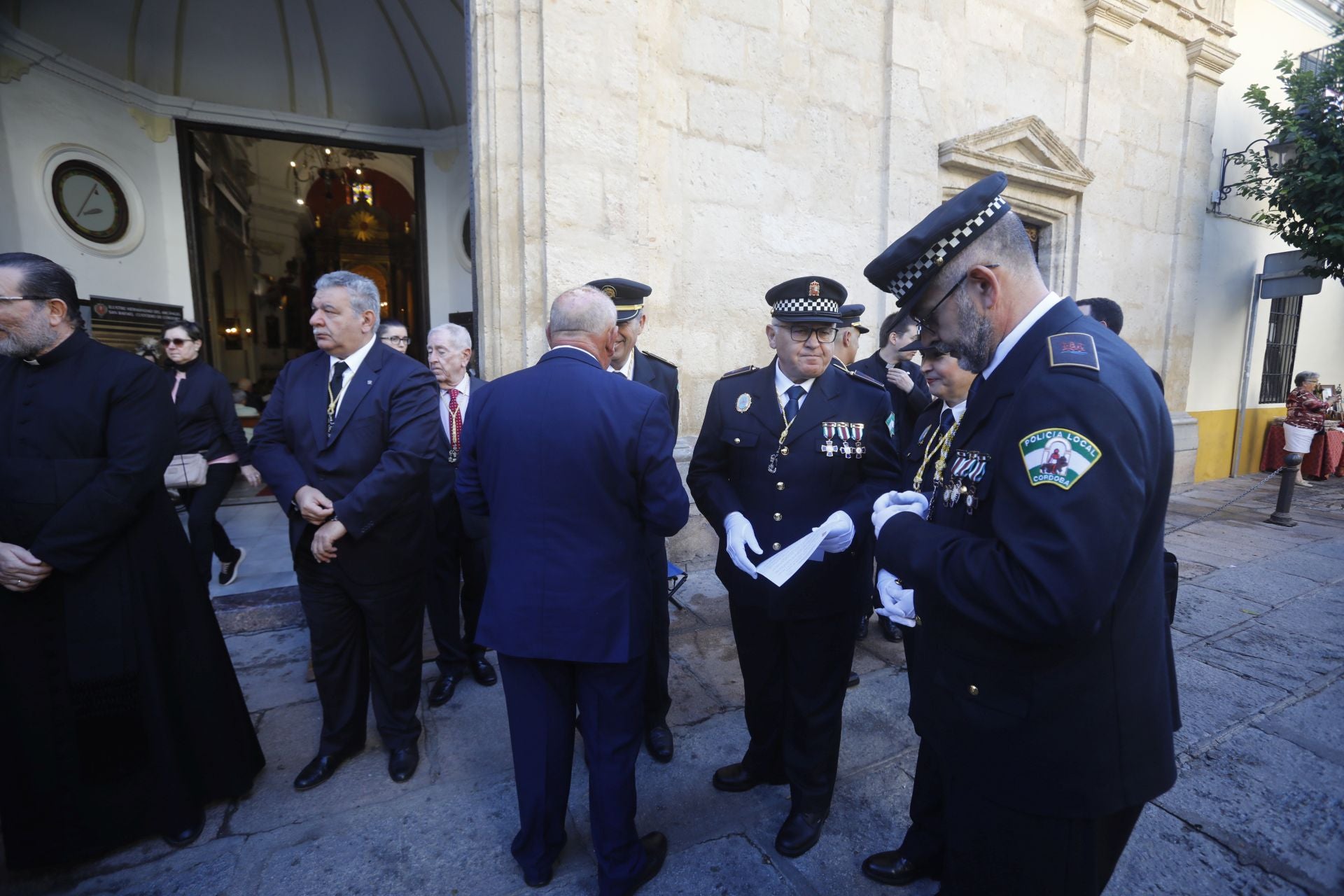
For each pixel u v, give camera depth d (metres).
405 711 2.36
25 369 1.86
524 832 1.83
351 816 2.14
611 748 1.75
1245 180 7.37
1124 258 6.86
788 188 4.78
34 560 1.76
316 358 2.32
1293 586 4.30
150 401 1.94
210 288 9.17
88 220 6.41
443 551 2.86
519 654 1.67
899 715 2.75
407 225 12.00
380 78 7.86
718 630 3.59
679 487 1.77
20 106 5.78
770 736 2.18
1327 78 6.57
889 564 1.20
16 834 1.83
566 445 1.66
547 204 3.70
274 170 11.34
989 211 1.13
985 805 1.12
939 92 5.27
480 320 3.85
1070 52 6.30
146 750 1.96
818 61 4.82
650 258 4.18
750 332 4.73
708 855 1.96
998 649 1.08
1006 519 1.00
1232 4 7.30
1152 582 1.10
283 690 2.95
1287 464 5.92
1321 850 2.00
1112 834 1.19
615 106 3.84
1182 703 2.84
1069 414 0.96
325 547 2.09
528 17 3.64
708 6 4.36
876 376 3.48
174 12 6.58
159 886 1.86
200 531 3.75
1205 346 7.91
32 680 1.82
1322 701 2.86
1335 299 9.62
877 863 1.87
